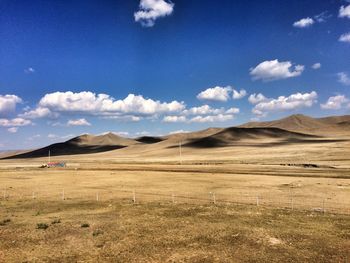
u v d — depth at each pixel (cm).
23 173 8981
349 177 6009
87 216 3138
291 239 2294
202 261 1934
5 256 2066
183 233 2486
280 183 5453
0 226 2767
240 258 1967
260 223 2722
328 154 11525
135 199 4175
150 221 2872
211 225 2684
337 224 2666
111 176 7538
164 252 2097
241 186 5225
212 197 4238
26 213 3353
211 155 16162
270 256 1989
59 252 2130
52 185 6066
